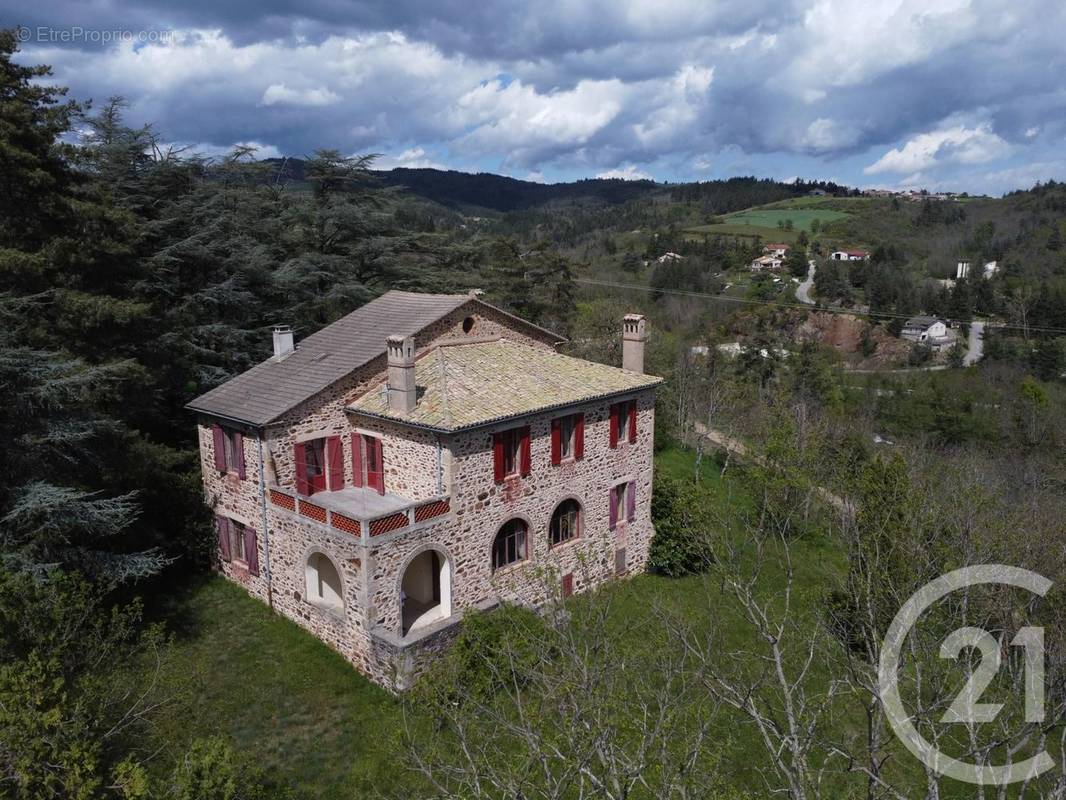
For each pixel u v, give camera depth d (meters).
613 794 10.02
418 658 18.36
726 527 20.50
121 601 21.72
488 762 11.23
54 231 22.42
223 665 19.39
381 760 15.84
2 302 18.20
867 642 11.21
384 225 40.97
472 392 21.75
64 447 19.48
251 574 22.95
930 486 20.59
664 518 28.12
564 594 23.83
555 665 13.16
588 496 24.52
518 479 22.00
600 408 24.55
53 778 10.35
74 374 18.69
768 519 29.19
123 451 21.86
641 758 9.66
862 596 14.06
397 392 20.88
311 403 21.88
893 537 14.59
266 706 17.84
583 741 10.49
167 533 23.94
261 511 21.94
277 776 15.56
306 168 40.88
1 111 20.23
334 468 22.64
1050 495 34.12
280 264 37.12
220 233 32.78
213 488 24.09
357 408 22.11
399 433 21.30
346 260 38.81
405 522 19.17
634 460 26.33
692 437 47.78
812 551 28.31
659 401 46.28
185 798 10.50
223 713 17.42
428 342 23.83
